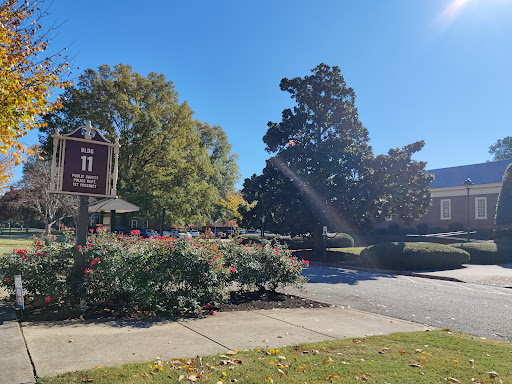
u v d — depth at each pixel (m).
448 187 41.84
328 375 4.39
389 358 5.11
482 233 35.16
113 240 8.19
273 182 24.70
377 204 22.28
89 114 30.64
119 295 7.54
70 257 7.46
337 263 22.05
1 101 7.61
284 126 24.34
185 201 34.78
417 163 22.12
